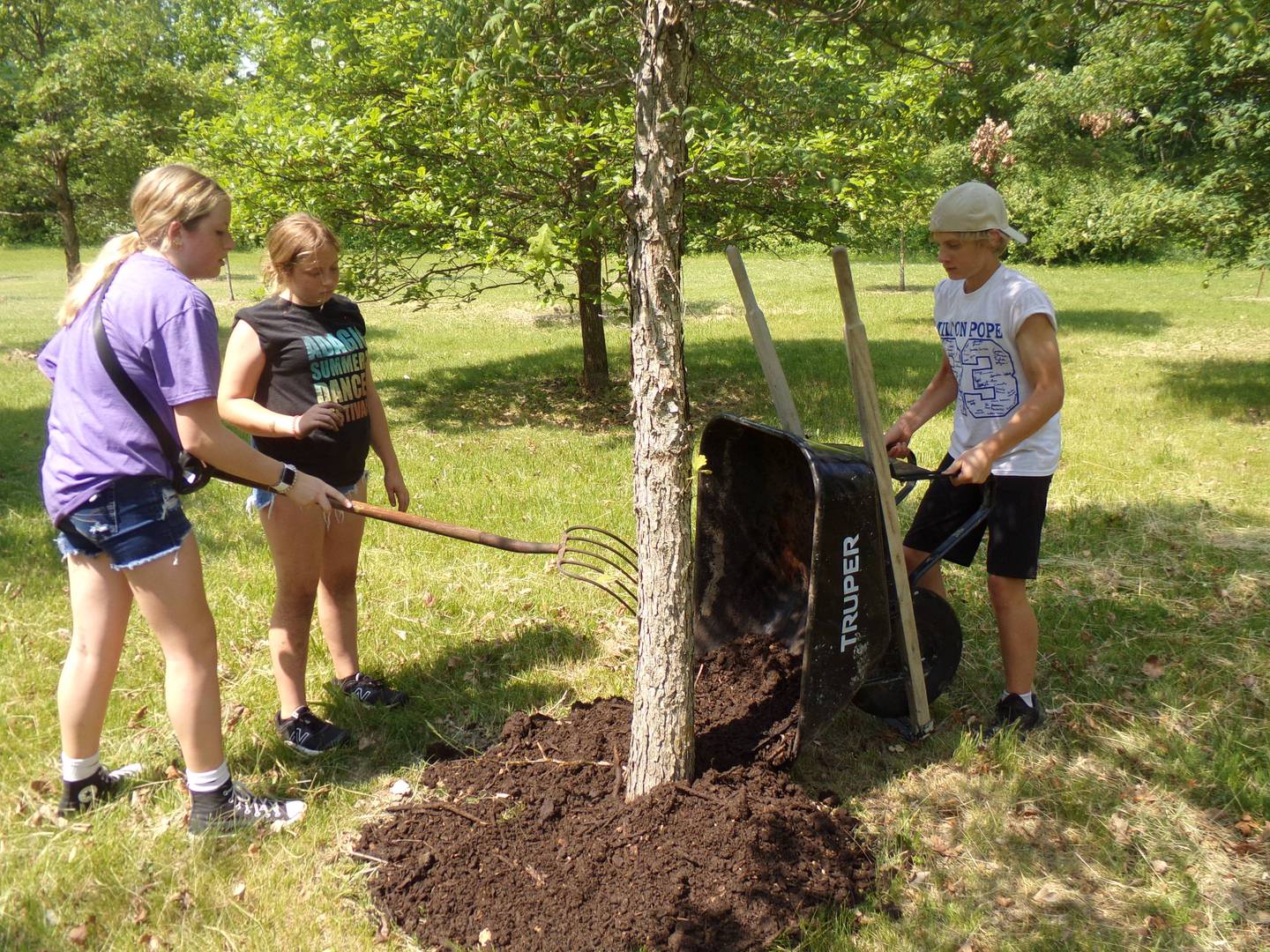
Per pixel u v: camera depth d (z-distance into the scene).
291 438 3.20
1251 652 4.17
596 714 3.53
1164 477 6.90
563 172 7.95
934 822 3.11
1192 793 3.24
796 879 2.71
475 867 2.76
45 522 5.78
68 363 2.68
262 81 12.88
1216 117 8.55
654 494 2.74
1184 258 29.06
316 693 3.80
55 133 12.57
